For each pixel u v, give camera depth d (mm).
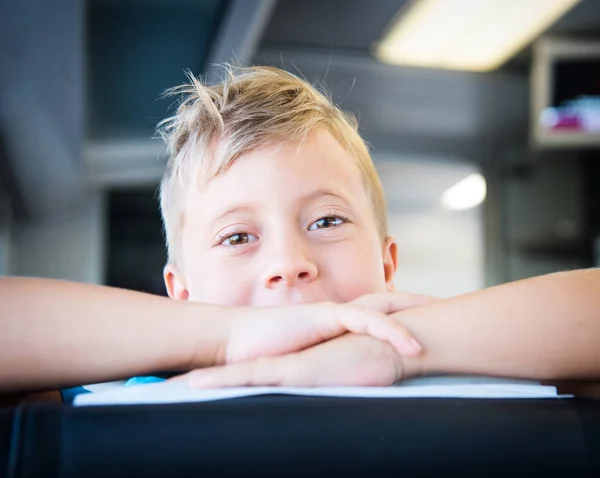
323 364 555
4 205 5891
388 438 441
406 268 9469
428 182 7699
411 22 4547
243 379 542
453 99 5668
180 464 423
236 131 804
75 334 553
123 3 3748
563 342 567
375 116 5945
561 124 5078
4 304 555
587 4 4496
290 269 716
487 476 444
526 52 5090
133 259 8273
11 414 430
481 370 573
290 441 433
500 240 6812
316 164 796
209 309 595
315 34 4617
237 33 3900
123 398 484
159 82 4613
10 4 3260
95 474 418
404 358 565
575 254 6844
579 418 466
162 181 1028
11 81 4051
